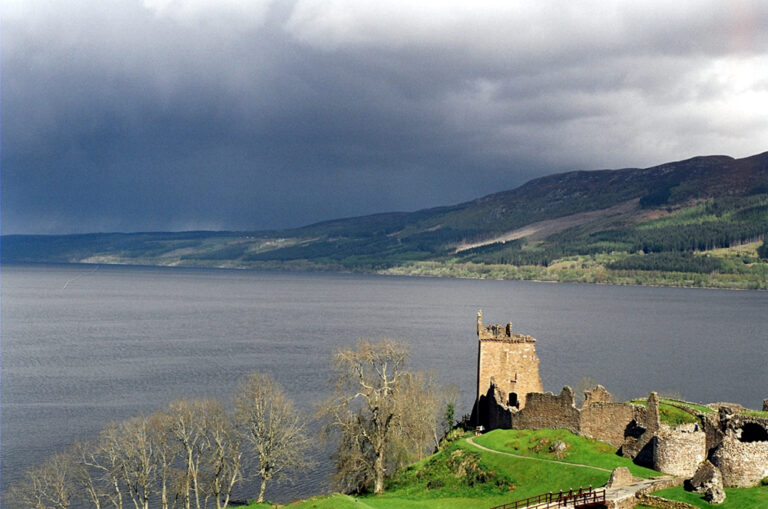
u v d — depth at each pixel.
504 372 124.25
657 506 71.06
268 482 111.38
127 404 156.25
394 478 104.44
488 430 120.25
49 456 116.19
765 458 73.38
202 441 110.56
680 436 80.19
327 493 106.50
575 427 97.19
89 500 100.31
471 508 80.62
